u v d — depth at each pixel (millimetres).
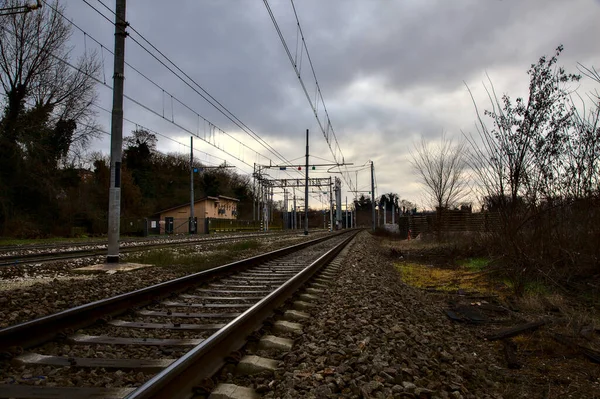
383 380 3764
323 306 7117
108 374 3830
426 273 13625
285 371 3986
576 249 8883
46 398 3254
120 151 12562
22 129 31875
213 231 61812
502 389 4168
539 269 8805
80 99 35406
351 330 5391
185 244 23859
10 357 4082
